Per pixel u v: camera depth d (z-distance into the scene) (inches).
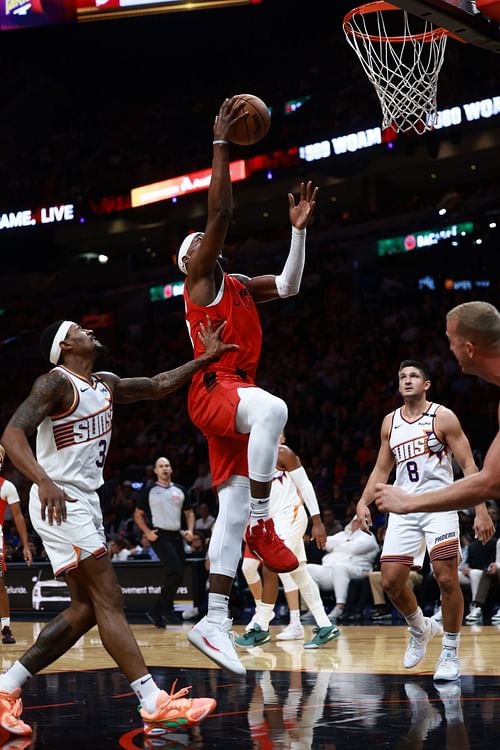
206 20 954.7
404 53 265.0
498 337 114.2
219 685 201.6
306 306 850.1
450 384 645.3
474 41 220.1
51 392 149.6
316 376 729.0
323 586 417.4
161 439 751.7
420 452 218.1
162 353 881.5
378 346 725.3
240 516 156.2
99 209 912.9
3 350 1012.5
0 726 146.6
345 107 784.3
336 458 591.5
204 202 876.6
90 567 149.6
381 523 447.8
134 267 1019.3
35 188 949.2
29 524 606.9
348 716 157.0
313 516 285.3
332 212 908.0
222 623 151.9
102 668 244.1
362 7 247.4
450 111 692.1
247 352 158.4
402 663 238.5
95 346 157.3
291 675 217.3
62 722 158.2
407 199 850.1
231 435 153.9
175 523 394.0
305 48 899.4
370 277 818.2
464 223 756.6
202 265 153.6
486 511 207.8
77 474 152.1
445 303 732.7
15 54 1015.6
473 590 381.4
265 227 938.7
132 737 142.9
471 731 140.9
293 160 790.5
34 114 1022.4
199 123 917.2
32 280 1053.8
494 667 222.2
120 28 965.8
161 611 395.5
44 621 451.8
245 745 134.1
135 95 1032.8
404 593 216.2
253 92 929.5
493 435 582.6
